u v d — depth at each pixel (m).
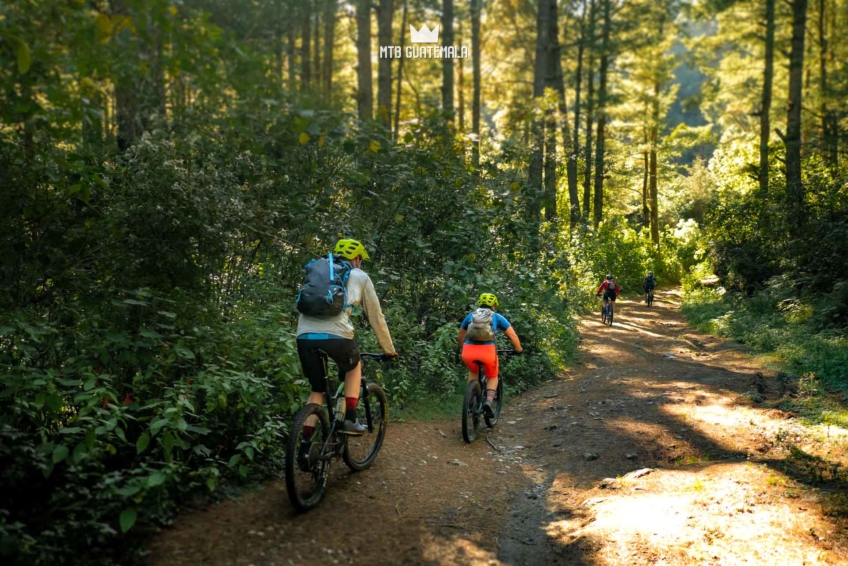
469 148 10.20
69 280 4.78
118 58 3.82
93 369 4.79
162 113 5.46
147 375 4.54
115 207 5.06
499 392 7.57
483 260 10.27
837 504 4.54
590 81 30.03
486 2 35.03
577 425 7.19
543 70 18.44
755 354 11.88
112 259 4.91
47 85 3.72
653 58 33.78
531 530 4.45
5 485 3.57
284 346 5.52
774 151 23.17
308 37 14.59
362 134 8.23
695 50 29.52
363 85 16.66
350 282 4.62
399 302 8.75
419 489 5.03
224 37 4.00
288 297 7.17
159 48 3.85
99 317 4.79
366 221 8.39
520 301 10.55
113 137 5.43
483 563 3.88
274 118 5.55
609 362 12.65
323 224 7.24
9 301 4.54
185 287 5.40
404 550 3.95
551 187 14.09
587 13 30.22
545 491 5.30
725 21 24.98
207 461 4.64
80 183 4.42
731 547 3.96
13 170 4.37
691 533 4.13
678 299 29.25
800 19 19.45
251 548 3.76
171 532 3.83
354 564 3.72
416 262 9.35
